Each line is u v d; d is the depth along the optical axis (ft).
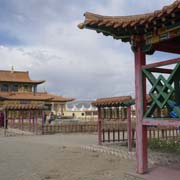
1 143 70.79
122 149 54.60
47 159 48.34
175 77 29.53
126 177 34.58
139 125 33.76
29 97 216.74
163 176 32.45
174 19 28.27
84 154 52.60
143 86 33.68
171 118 29.89
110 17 33.04
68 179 35.32
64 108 246.68
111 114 59.52
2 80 234.79
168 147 53.72
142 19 29.40
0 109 120.67
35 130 104.53
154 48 34.19
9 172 39.47
